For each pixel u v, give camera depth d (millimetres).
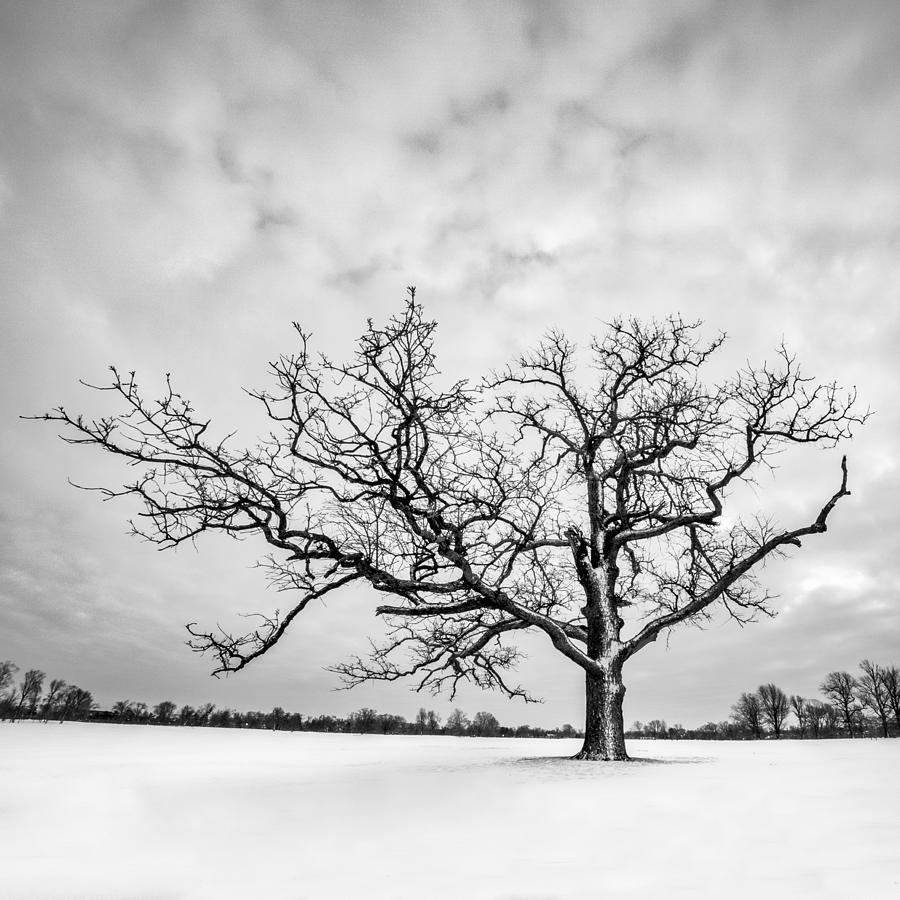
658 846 6555
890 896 4430
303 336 14273
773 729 85000
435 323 15117
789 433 19047
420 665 18688
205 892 4930
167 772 18359
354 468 15500
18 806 10883
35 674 91188
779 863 5625
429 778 14617
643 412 22484
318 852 6602
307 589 15797
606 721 18969
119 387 13320
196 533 14648
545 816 8766
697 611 20047
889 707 75375
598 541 22578
